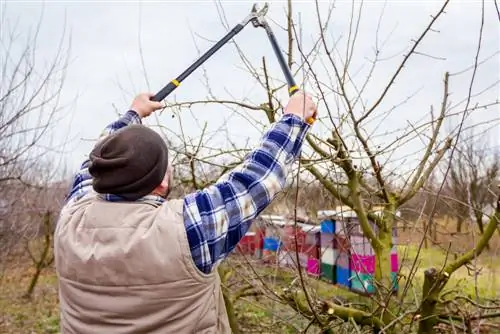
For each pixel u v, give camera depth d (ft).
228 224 4.12
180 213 4.05
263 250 14.44
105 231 4.08
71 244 4.18
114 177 4.14
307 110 4.76
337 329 10.14
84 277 4.07
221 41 6.21
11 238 25.17
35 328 24.31
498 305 9.20
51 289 33.58
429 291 8.49
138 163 4.15
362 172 9.70
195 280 3.98
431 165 9.40
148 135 4.30
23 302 29.63
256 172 4.32
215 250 4.05
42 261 31.42
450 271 8.51
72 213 4.47
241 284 13.73
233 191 4.21
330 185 9.86
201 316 4.09
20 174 22.21
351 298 15.16
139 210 4.14
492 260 9.93
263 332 13.74
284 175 4.44
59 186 32.14
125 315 3.96
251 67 9.68
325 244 20.57
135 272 3.92
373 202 10.10
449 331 9.45
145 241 3.92
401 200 9.66
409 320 9.56
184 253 3.90
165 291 3.93
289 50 8.84
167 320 3.98
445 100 8.88
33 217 29.84
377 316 9.34
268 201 4.33
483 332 9.36
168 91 5.99
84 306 4.08
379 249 9.66
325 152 9.41
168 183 4.65
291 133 4.58
